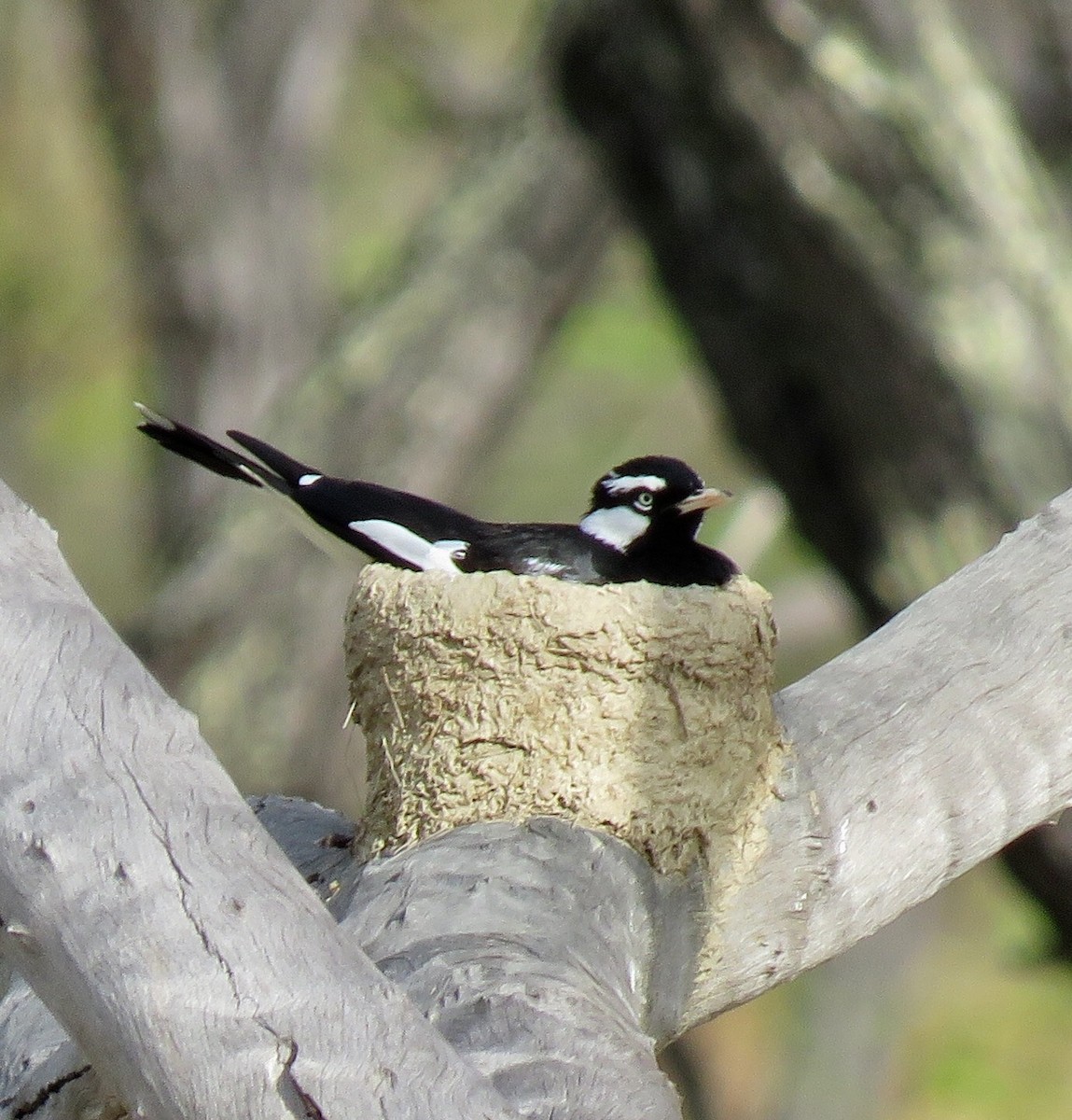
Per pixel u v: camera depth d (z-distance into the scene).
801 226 12.27
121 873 4.54
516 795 6.50
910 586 12.38
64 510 24.83
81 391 23.22
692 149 12.61
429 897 5.70
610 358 20.92
